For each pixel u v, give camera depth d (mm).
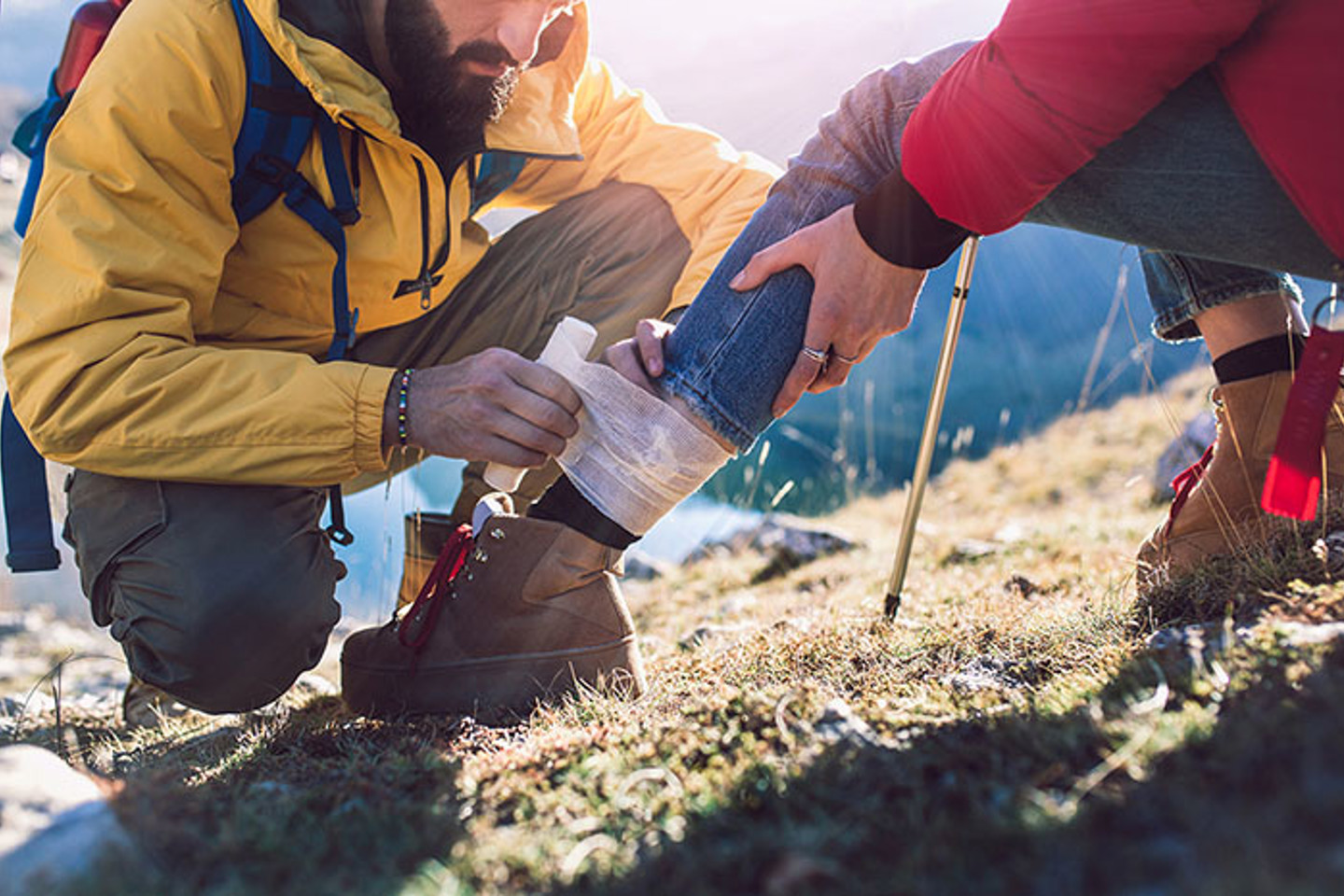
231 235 2326
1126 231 1904
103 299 2119
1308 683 1310
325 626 2434
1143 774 1199
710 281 2025
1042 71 1615
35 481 2420
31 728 2873
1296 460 1803
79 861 1257
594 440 2100
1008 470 6777
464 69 2439
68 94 2434
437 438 2141
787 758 1484
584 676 2234
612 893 1146
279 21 2223
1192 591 2191
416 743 1972
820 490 8102
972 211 1764
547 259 3072
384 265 2578
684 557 5418
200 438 2160
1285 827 983
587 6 2777
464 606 2264
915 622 2711
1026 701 1685
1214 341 2363
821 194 1989
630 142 3168
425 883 1187
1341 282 1777
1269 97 1591
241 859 1306
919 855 1089
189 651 2277
